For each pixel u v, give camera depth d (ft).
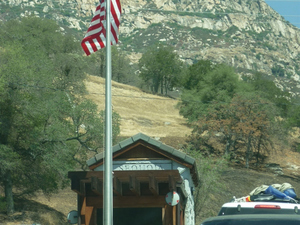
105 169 42.68
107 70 44.93
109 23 46.29
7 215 96.02
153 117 269.23
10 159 92.17
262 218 25.38
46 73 104.22
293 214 26.35
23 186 108.78
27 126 99.25
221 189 140.67
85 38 54.24
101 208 60.39
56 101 103.55
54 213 104.32
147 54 441.27
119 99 300.81
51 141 98.12
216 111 203.41
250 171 184.03
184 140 206.90
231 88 260.21
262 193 37.09
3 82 91.40
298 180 185.57
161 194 60.08
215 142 212.23
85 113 106.32
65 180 103.24
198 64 344.90
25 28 291.99
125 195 59.88
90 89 302.45
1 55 98.73
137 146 72.28
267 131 198.18
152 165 71.82
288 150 227.61
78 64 231.09
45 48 281.74
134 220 64.23
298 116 236.63
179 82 432.66
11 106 96.37
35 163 101.45
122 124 237.86
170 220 59.47
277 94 314.96
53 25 303.68
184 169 71.77
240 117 195.11
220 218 26.08
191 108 251.39
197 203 109.29
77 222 60.44
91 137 105.40
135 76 457.68
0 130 95.20
